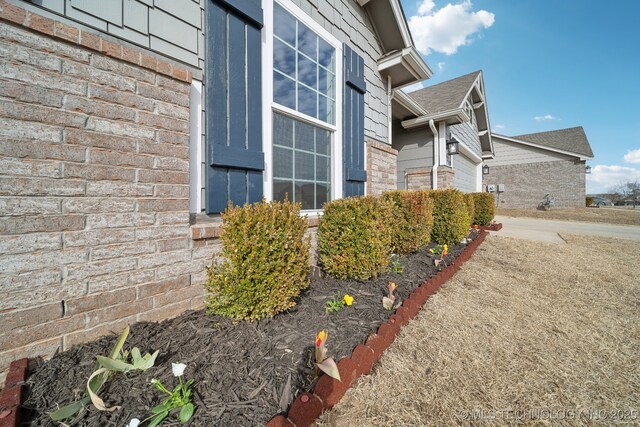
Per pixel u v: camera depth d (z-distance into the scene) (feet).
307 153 11.80
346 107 13.51
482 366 6.10
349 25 14.25
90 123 5.68
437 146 26.40
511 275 12.64
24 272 4.96
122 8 6.56
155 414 3.75
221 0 8.14
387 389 5.21
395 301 8.09
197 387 4.36
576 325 8.18
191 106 7.82
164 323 6.41
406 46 16.74
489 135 42.16
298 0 11.06
